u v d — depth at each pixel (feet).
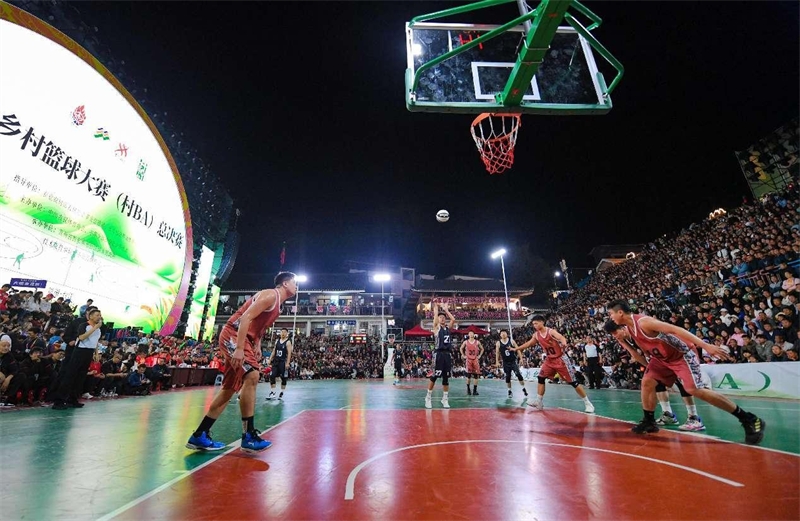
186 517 6.88
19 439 13.41
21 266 37.32
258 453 11.80
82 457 11.15
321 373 94.63
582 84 18.17
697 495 7.88
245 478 9.22
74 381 23.16
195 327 78.79
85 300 45.32
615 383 44.78
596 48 16.87
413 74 17.63
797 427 15.53
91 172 45.98
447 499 7.77
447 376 24.84
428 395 24.70
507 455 11.38
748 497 7.73
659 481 8.81
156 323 59.26
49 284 40.45
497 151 27.94
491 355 94.89
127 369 34.17
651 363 15.31
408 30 18.47
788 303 29.43
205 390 44.47
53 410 21.77
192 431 15.69
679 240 61.87
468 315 121.60
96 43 49.80
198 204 79.56
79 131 44.11
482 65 18.13
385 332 115.55
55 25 44.29
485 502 7.58
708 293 42.24
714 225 55.88
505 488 8.41
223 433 15.40
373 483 8.82
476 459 10.94
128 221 52.70
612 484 8.63
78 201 44.11
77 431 15.23
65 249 42.45
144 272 56.18
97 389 31.40
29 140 37.93
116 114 50.16
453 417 19.67
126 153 52.21
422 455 11.44
